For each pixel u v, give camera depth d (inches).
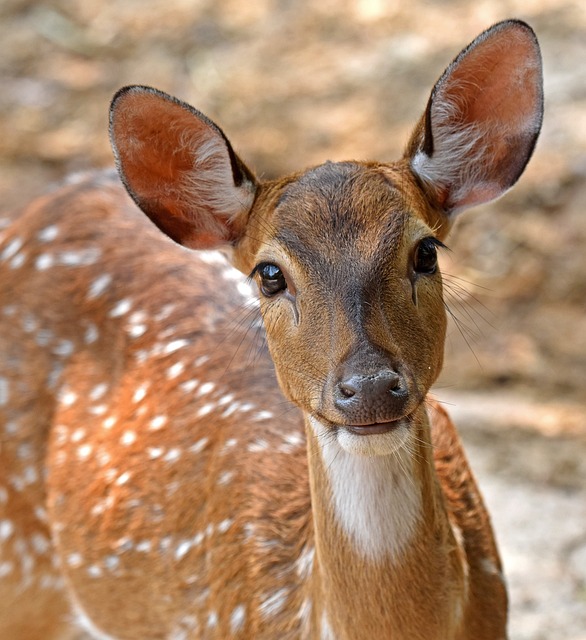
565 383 511.2
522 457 471.8
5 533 363.9
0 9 773.9
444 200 283.7
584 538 434.9
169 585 327.6
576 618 402.3
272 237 257.8
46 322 358.3
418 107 657.6
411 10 726.5
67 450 351.6
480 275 559.2
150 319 347.3
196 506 320.5
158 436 333.4
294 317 254.1
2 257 373.4
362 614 267.9
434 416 314.5
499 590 300.0
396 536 261.9
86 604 356.2
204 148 280.7
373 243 249.3
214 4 759.1
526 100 280.7
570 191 579.8
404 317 247.0
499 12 704.4
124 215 365.7
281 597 293.3
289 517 298.8
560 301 545.6
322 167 267.3
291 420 315.3
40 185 645.3
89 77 719.1
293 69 703.1
